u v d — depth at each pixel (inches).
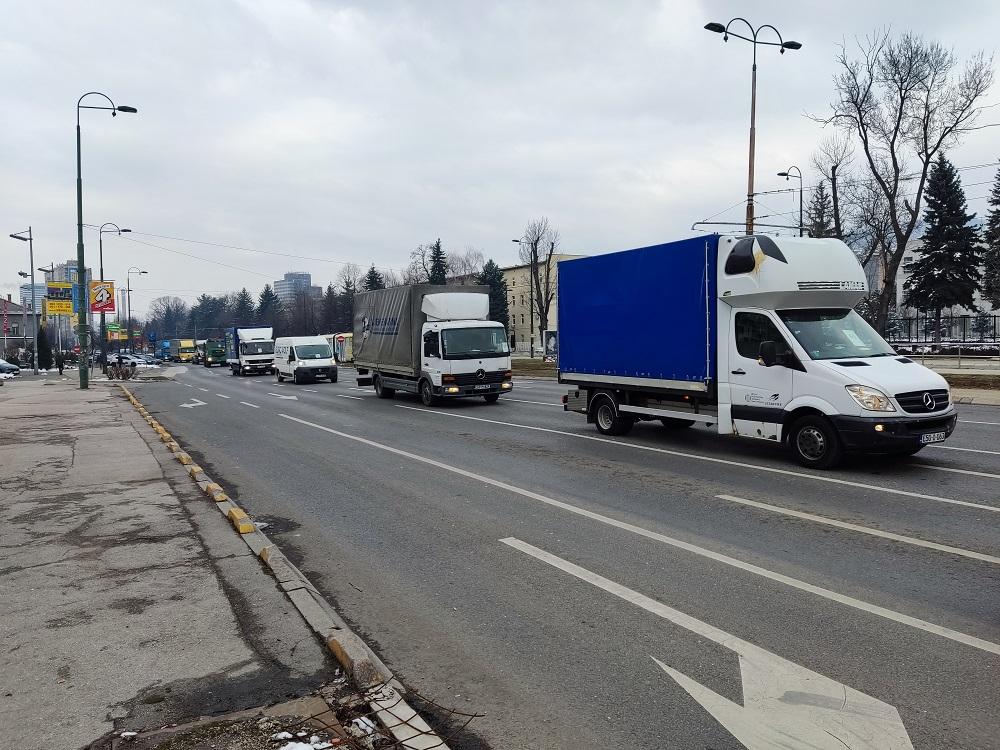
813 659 158.9
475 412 725.9
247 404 904.3
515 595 203.0
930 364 1263.5
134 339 5866.1
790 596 196.5
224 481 384.8
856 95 1061.8
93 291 1494.8
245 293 5807.1
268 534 275.7
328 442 527.8
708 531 262.5
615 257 490.6
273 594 197.5
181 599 193.6
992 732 128.5
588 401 530.9
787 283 381.7
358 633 179.9
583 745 127.8
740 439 485.7
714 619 181.9
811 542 245.9
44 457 442.0
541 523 279.4
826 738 127.9
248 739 126.1
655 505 304.3
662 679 151.3
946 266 2039.9
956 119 1019.3
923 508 287.1
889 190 1093.8
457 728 134.3
